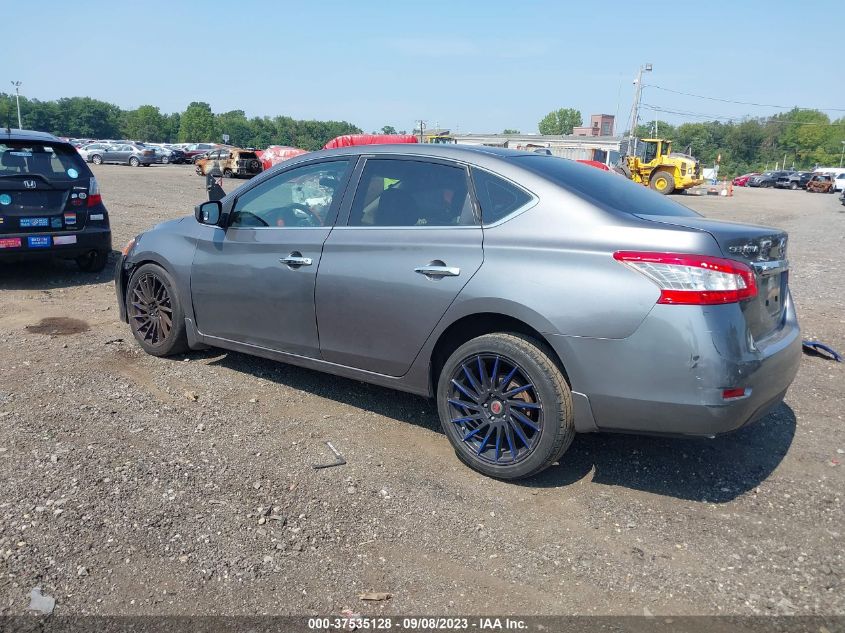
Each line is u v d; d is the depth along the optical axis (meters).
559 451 3.38
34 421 4.04
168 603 2.56
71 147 7.86
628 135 61.09
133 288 5.29
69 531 2.95
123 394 4.53
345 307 3.99
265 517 3.15
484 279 3.45
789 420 4.48
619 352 3.12
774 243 3.52
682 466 3.78
